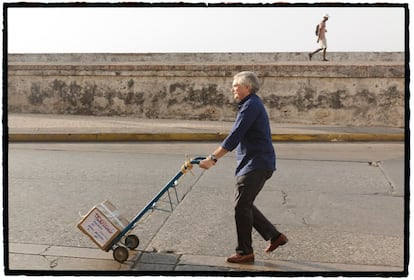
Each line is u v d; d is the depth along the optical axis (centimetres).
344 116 1264
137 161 868
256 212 466
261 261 461
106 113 1359
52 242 502
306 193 688
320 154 959
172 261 458
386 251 489
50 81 1377
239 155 444
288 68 1263
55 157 894
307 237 525
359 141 1114
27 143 1045
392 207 630
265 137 435
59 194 666
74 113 1377
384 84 1244
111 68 1337
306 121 1277
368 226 561
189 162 445
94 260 459
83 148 991
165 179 748
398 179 769
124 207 617
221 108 1302
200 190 688
